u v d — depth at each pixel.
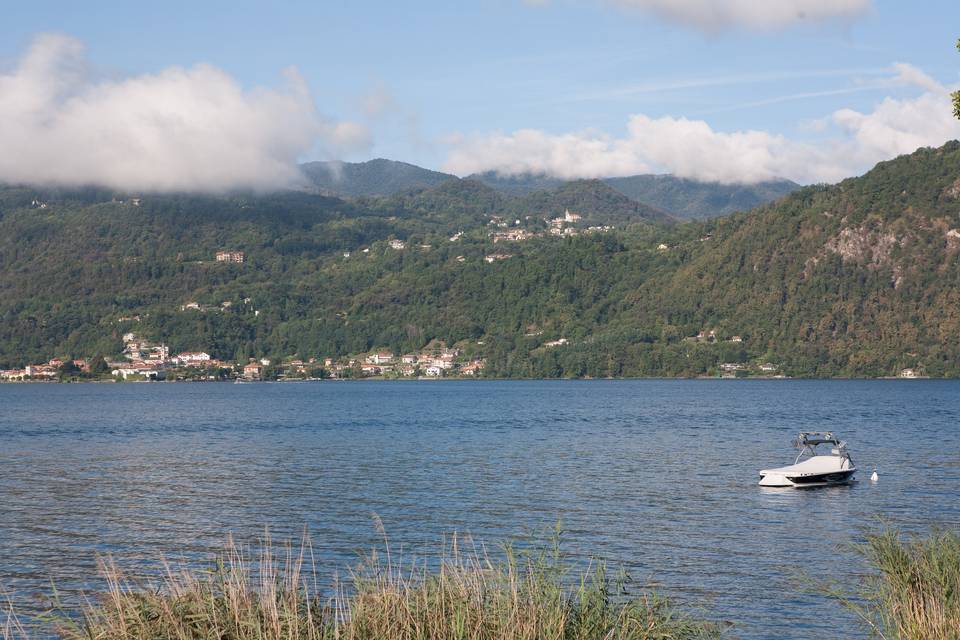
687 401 172.62
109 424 115.88
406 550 35.91
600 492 50.81
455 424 111.12
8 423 119.81
